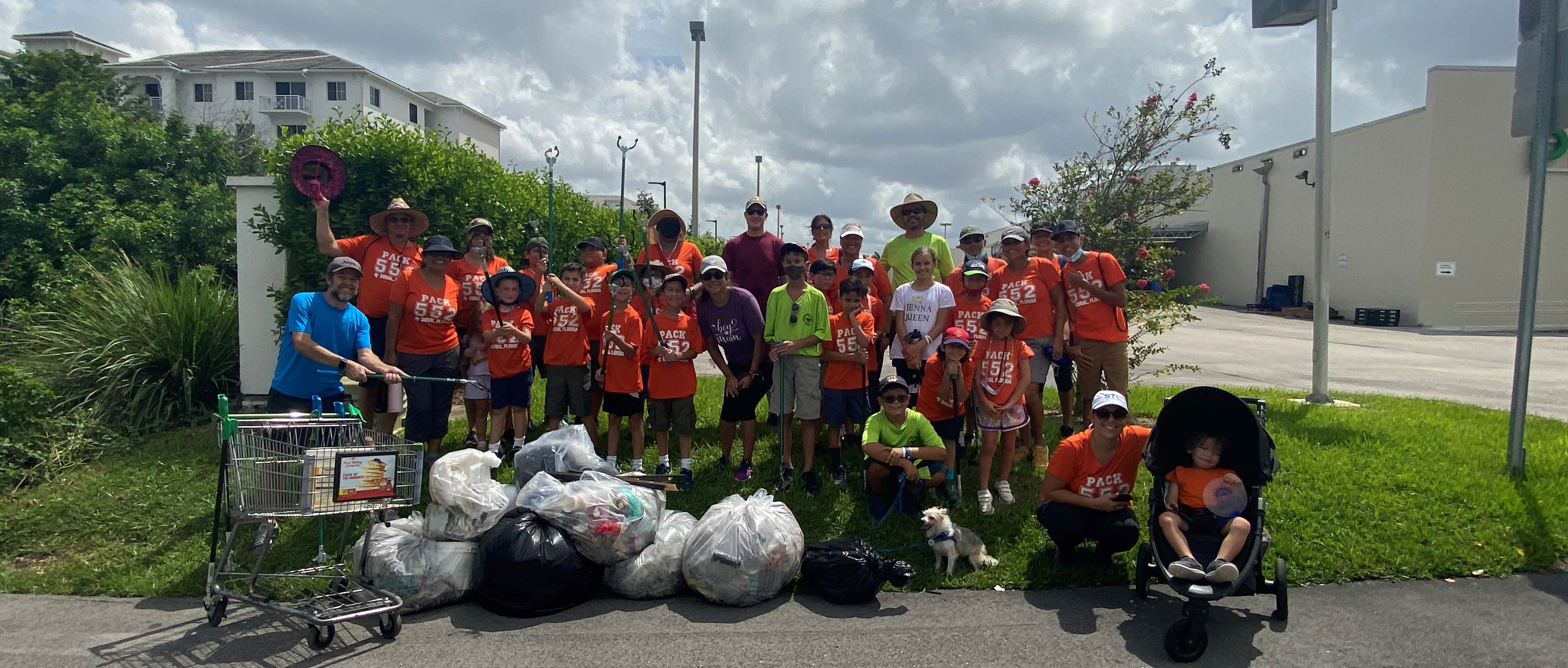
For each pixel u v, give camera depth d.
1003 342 5.89
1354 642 4.02
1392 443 7.02
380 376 5.22
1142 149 8.69
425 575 4.35
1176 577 3.93
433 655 3.91
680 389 6.28
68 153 15.55
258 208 8.62
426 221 6.91
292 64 53.72
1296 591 4.64
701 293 6.61
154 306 8.66
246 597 4.17
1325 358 9.30
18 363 8.72
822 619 4.35
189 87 53.22
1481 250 25.12
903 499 5.75
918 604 4.56
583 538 4.46
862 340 6.25
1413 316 25.47
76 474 6.67
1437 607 4.41
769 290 7.68
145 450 7.29
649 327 6.50
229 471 4.19
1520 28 6.33
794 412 6.50
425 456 6.32
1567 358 16.27
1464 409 9.20
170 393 8.40
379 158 8.75
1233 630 4.17
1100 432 4.84
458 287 6.77
